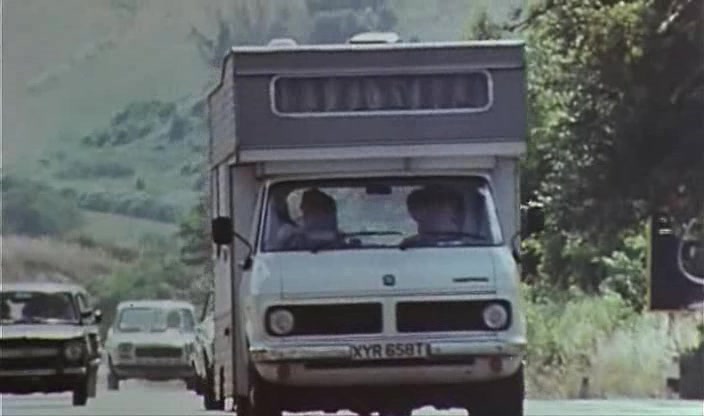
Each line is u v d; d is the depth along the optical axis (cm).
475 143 4531
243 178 4684
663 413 6141
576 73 8062
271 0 14288
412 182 4534
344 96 4556
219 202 5056
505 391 4434
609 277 10275
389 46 4553
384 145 4528
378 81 4550
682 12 7681
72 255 19200
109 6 18212
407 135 4528
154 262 19200
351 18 13275
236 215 4681
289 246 4450
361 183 4528
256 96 4531
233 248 4706
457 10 11225
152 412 6919
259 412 4378
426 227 4475
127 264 19238
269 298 4319
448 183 4538
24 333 7531
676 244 7331
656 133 7950
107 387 11056
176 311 11325
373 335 4306
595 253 10175
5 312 7744
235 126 4528
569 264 10331
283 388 4366
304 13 13962
